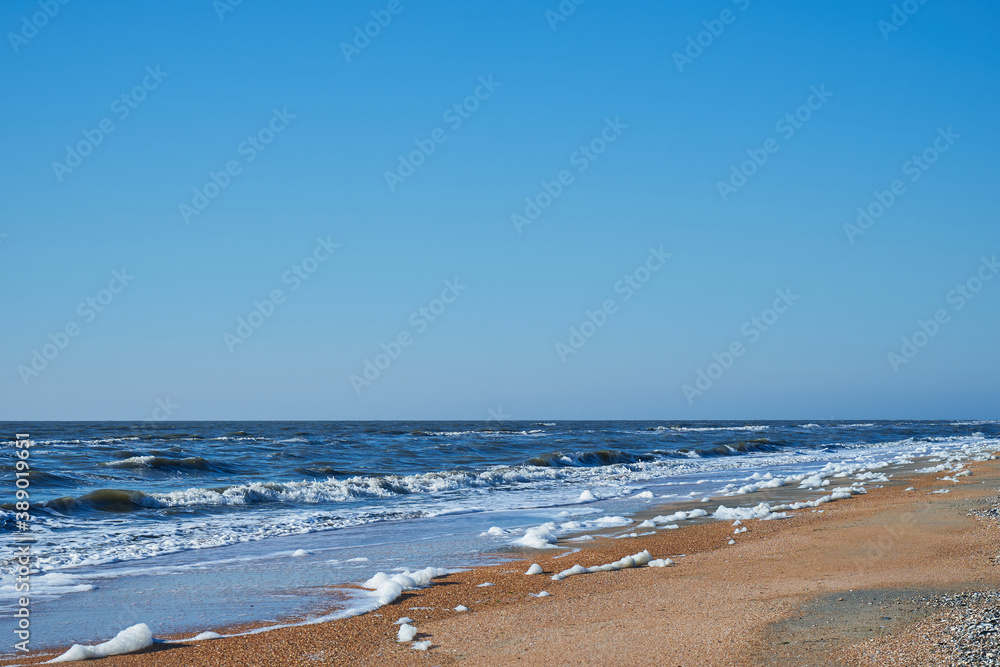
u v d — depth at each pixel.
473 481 25.33
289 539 14.28
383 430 75.88
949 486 20.27
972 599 7.72
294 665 6.77
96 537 13.97
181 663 6.88
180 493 19.05
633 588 9.45
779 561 10.77
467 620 8.15
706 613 7.90
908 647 6.26
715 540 13.26
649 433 69.12
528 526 15.98
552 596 9.22
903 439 65.25
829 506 17.02
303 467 28.08
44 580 10.49
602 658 6.52
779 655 6.35
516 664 6.50
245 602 9.27
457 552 12.81
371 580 10.22
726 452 45.16
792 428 98.19
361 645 7.34
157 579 10.64
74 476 23.41
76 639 7.81
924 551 10.83
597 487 24.62
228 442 44.59
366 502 20.45
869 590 8.48
